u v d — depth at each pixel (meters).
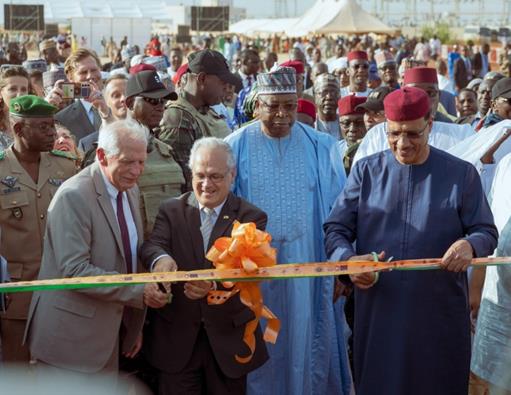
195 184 5.34
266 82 6.11
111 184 5.24
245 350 5.31
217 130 7.36
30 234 5.96
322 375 6.29
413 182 5.16
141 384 5.39
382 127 7.09
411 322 5.12
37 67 11.18
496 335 5.32
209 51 7.41
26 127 5.89
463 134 7.56
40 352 5.14
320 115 9.74
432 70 7.93
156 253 5.21
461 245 4.90
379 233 5.20
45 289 4.81
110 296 5.06
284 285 6.03
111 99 7.63
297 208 6.18
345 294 6.34
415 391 5.16
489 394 5.42
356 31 52.22
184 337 5.32
